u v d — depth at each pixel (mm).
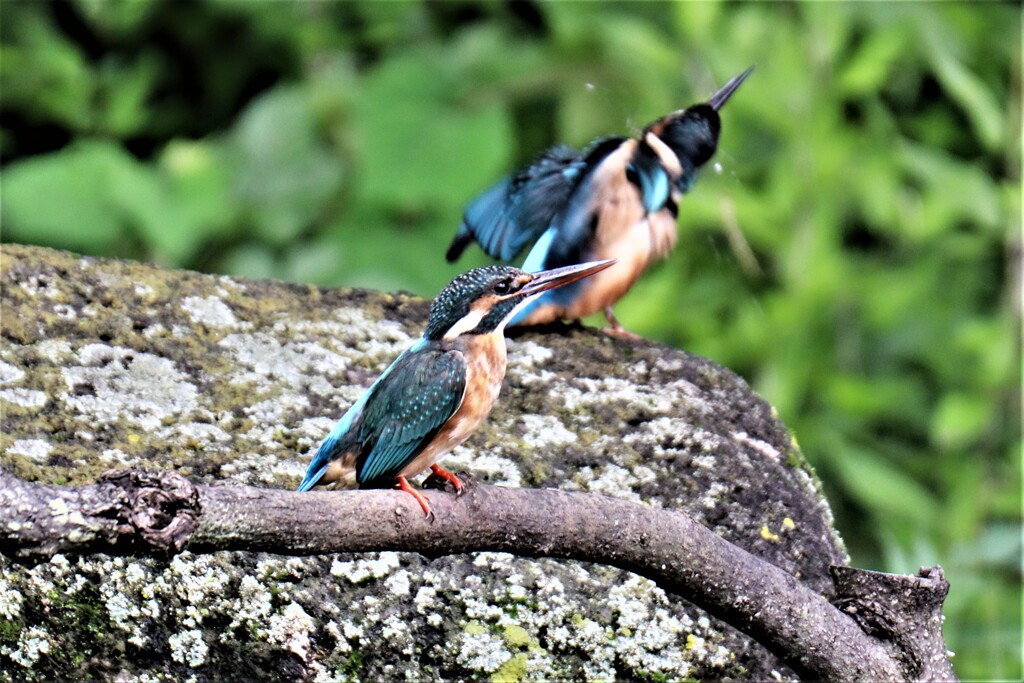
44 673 6270
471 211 8453
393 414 6469
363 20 15398
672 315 12820
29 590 6180
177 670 6254
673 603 6660
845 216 14203
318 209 14258
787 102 12914
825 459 12883
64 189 13680
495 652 6453
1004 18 14969
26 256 7754
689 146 9086
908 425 13898
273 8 15547
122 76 15312
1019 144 14000
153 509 4996
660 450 7461
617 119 13625
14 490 4875
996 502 12273
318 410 7371
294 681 6305
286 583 6293
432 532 5570
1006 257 13961
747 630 6277
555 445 7402
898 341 13750
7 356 7160
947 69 13477
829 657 6262
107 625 6203
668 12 14492
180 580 6203
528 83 13906
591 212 8617
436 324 6738
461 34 14359
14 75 14891
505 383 7816
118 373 7270
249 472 6832
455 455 7234
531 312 8375
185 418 7109
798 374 12742
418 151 13492
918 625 6398
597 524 5859
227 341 7680
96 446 6785
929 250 13875
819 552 7227
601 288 8531
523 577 6543
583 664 6547
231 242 14203
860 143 13422
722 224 12539
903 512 12344
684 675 6613
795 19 13969
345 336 7949
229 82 16062
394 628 6363
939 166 13445
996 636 10445
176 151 14109
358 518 5418
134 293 7773
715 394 7926
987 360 12969
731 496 7281
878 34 13617
